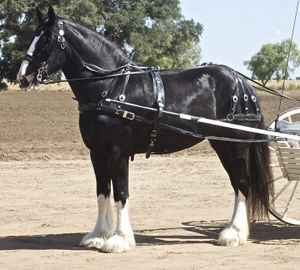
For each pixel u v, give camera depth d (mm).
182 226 10094
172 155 18891
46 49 8156
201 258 7891
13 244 8836
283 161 8992
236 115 8820
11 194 12992
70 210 11492
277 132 8789
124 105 8109
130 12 60094
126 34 60906
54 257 8000
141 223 10336
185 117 8234
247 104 8930
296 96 42000
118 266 7508
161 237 9258
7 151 18953
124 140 8148
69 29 8250
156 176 15273
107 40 8430
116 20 58781
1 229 9938
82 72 8227
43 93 47781
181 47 69125
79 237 9289
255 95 9055
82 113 8227
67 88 58062
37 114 30109
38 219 10711
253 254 8086
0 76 59812
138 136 8305
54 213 11227
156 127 8266
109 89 8164
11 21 57375
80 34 8297
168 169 16297
